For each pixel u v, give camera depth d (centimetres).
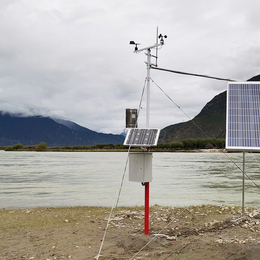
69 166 5716
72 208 1366
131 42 785
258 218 974
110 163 6750
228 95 703
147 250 682
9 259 626
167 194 2095
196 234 809
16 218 1072
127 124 721
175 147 18425
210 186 2600
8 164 6419
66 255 648
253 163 6062
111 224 954
